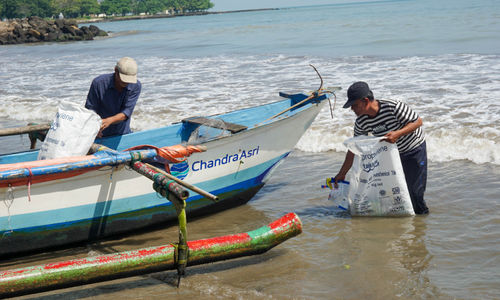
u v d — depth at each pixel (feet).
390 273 12.59
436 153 22.43
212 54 75.10
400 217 16.25
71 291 12.41
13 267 13.87
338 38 85.81
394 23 114.11
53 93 44.73
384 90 35.17
